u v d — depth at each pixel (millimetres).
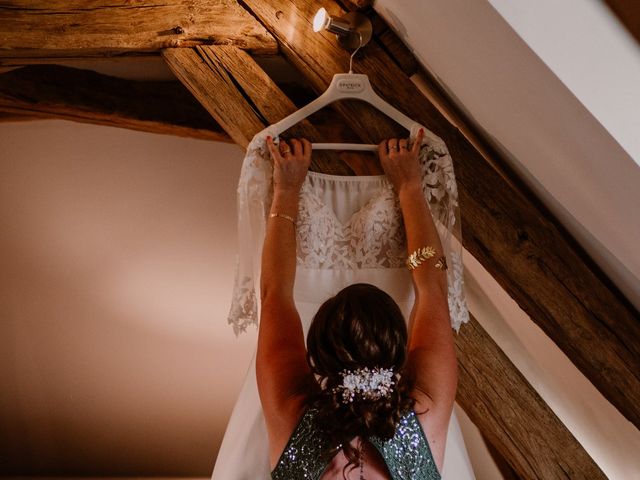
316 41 2488
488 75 1954
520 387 2477
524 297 2443
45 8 2533
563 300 2439
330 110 2998
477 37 1792
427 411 1540
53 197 3799
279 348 1643
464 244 2453
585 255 2541
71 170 3693
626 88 1619
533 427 2461
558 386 2730
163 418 4703
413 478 1463
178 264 4043
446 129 2443
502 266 2443
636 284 2291
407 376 1577
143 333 4289
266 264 1879
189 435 4793
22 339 4324
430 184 2148
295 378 1575
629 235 1979
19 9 2531
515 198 2455
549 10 1607
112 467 4984
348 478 1459
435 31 2053
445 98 2654
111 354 4391
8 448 4879
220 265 4035
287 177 2014
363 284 1640
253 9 2521
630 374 2422
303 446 1475
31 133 3539
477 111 2365
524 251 2443
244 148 2488
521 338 2797
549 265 2439
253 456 2021
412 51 2482
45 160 3650
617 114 1617
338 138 2934
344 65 2473
